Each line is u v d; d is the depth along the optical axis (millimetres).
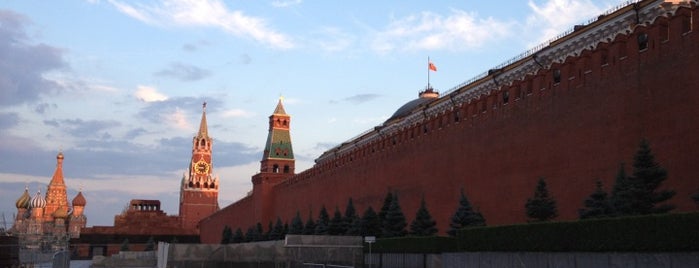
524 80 39250
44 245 108188
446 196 47469
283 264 40344
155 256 80625
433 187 49625
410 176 53906
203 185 170125
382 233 46250
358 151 66125
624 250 20859
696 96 26422
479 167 43375
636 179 24781
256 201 101062
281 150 105938
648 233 20047
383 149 60125
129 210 156625
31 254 72688
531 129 38000
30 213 199250
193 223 167000
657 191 27391
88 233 136875
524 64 42344
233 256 43094
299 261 40156
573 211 33531
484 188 42500
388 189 57875
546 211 31672
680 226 19000
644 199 24281
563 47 38750
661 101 28344
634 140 29781
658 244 19641
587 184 32719
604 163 31609
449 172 47375
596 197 27312
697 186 25812
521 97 39406
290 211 88500
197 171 170625
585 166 33000
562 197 34531
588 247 22328
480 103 44031
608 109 31734
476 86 47688
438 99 53344
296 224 65688
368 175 63094
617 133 30922
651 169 24562
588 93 33406
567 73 35312
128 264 81438
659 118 28344
